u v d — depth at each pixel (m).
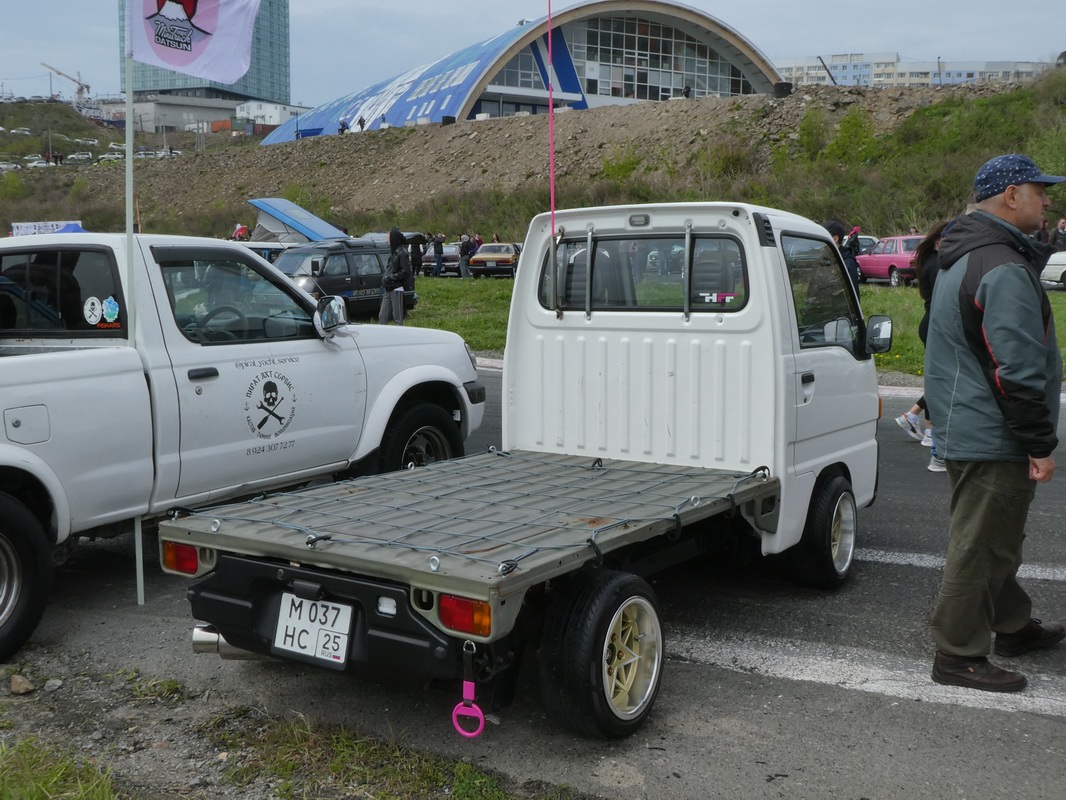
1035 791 3.27
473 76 74.44
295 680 4.22
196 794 3.29
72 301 5.20
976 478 3.93
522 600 3.15
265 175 68.25
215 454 5.27
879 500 7.38
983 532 3.94
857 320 5.59
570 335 5.24
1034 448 3.71
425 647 3.19
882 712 3.88
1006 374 3.67
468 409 6.98
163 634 4.79
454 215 49.47
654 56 86.69
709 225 4.78
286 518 3.87
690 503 4.00
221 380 5.29
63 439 4.58
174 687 4.14
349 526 3.72
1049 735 3.68
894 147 43.88
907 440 9.75
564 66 82.25
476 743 3.63
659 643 3.81
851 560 5.48
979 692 4.05
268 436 5.55
